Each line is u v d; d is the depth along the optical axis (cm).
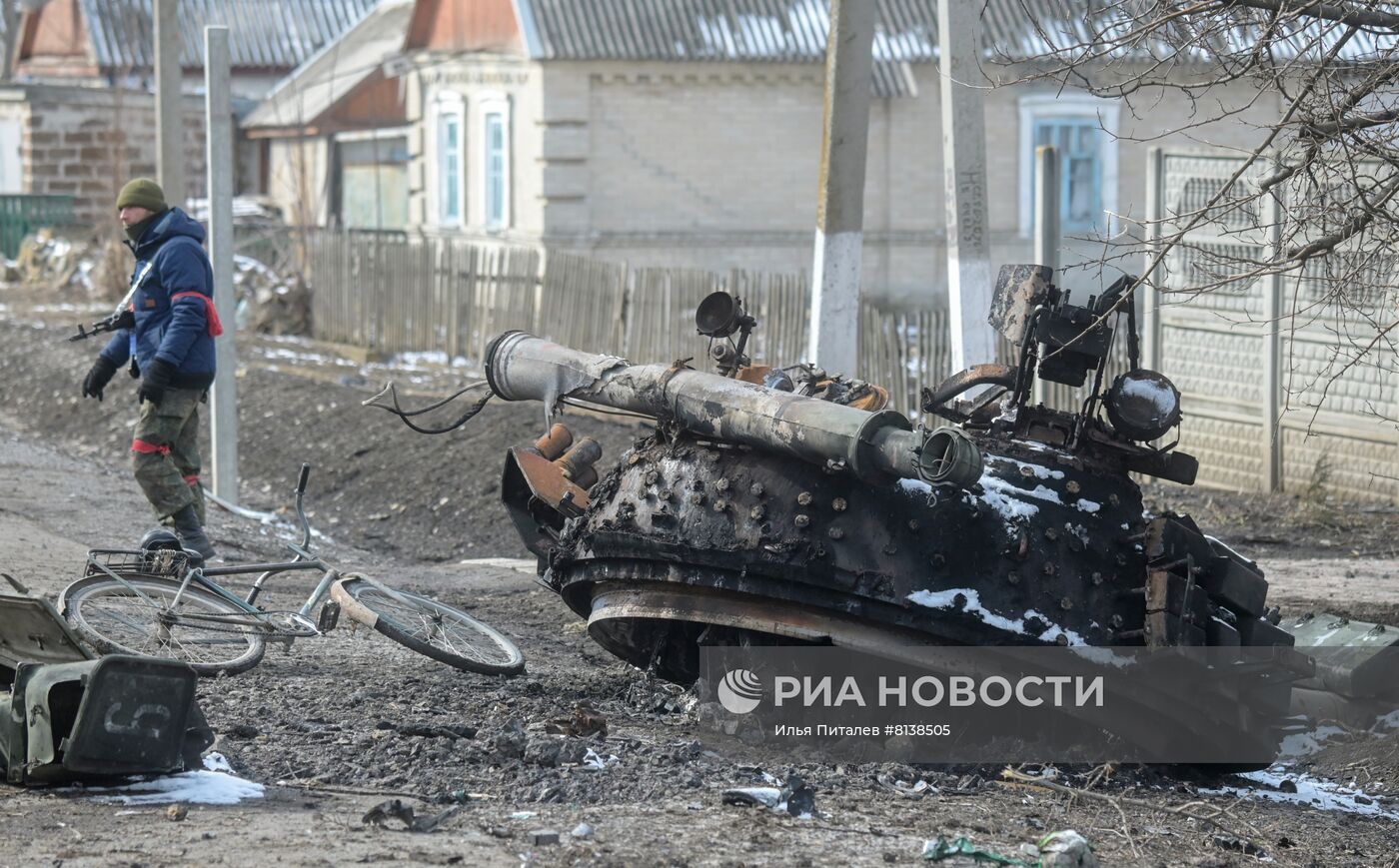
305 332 10438
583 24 10538
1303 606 4138
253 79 17538
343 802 2206
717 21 10775
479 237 11412
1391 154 2883
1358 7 2903
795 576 2670
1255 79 3017
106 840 1959
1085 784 2781
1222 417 6150
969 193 4759
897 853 2114
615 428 6844
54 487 5422
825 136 4872
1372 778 3219
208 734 2272
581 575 2983
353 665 3141
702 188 10906
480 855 1977
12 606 2348
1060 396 6356
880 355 6938
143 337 3869
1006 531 2689
